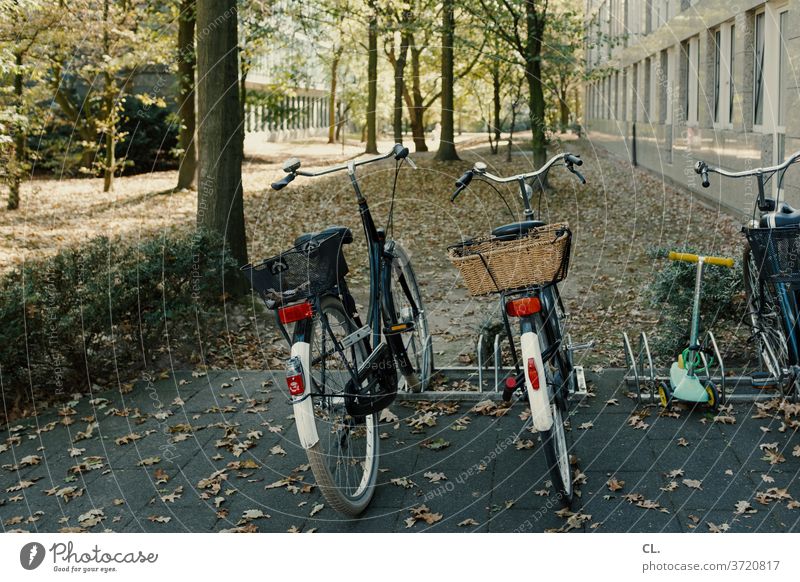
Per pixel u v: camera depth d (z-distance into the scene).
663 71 22.38
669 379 5.42
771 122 12.68
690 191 18.69
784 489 4.06
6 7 12.74
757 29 13.89
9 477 4.80
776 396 5.14
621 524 3.84
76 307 6.46
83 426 5.54
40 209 17.91
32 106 15.69
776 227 4.35
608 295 9.02
